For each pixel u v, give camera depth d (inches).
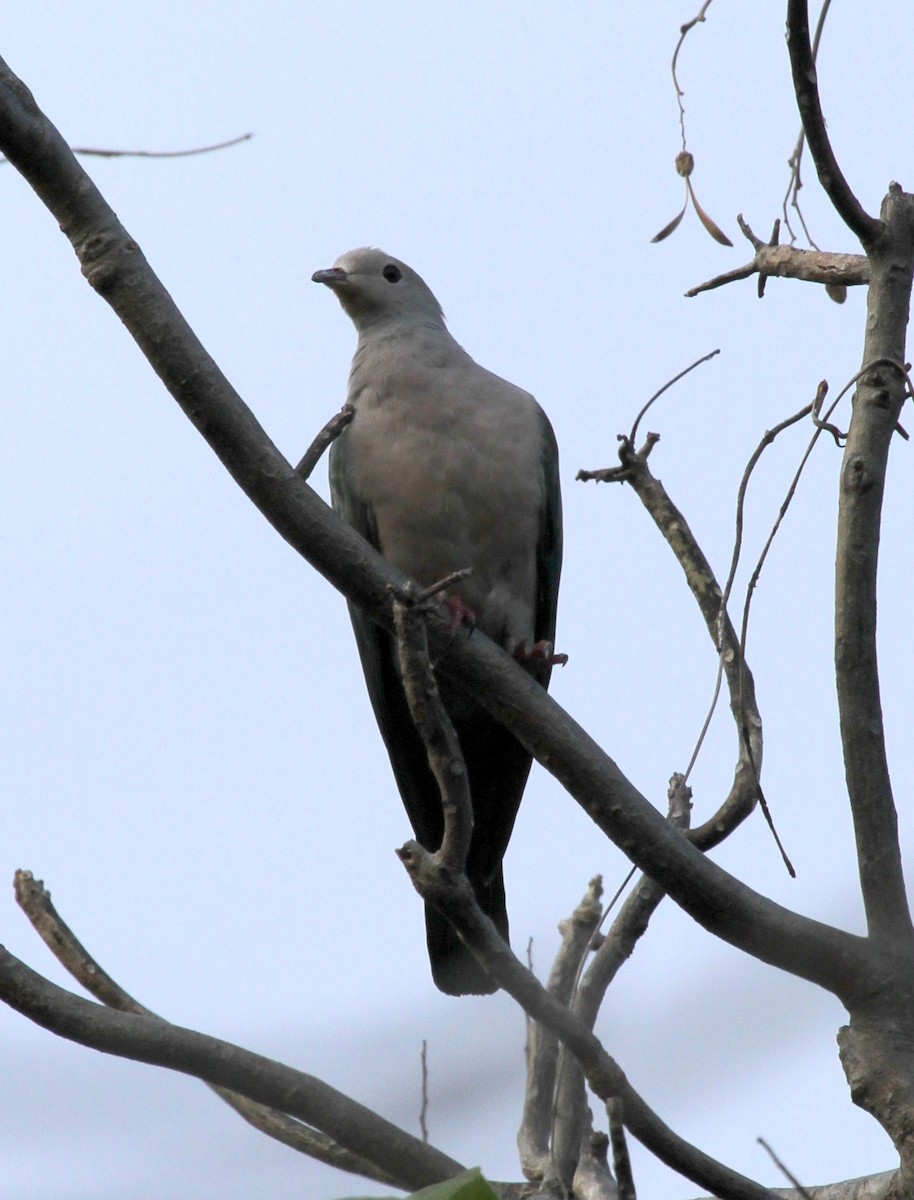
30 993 219.3
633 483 327.0
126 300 251.8
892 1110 233.9
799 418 272.5
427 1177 217.8
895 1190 235.3
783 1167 227.0
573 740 261.6
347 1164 258.8
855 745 252.2
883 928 245.6
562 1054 274.7
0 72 245.3
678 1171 222.5
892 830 249.6
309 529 257.4
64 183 250.5
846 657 254.2
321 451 295.0
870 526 255.4
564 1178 263.7
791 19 252.5
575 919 329.1
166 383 254.4
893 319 266.4
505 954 217.3
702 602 310.3
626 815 251.6
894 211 271.3
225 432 253.4
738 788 279.1
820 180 265.7
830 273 299.1
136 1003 273.3
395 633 231.5
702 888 243.9
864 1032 241.4
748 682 293.6
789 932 242.2
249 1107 267.9
